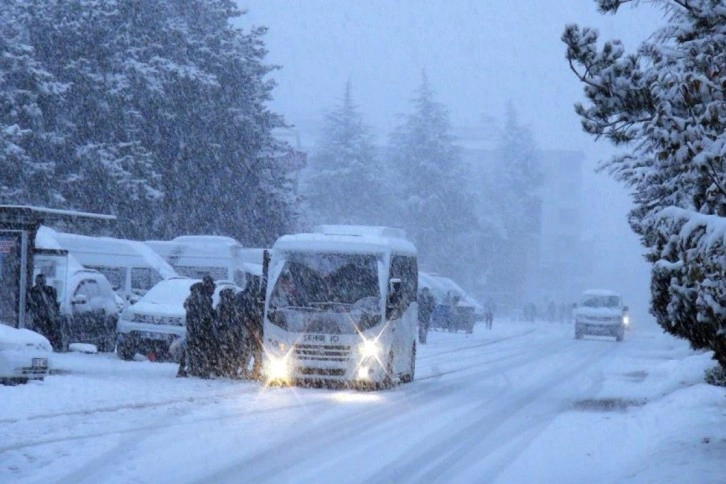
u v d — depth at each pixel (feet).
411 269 96.32
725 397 70.69
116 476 41.22
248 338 89.15
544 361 133.18
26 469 42.11
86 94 202.49
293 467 45.29
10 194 180.75
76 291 107.86
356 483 41.98
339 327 82.64
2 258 89.66
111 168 199.31
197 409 65.10
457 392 86.58
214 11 249.55
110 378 81.30
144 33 221.46
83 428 54.34
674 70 49.70
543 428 62.59
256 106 246.47
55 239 120.06
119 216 204.64
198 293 87.56
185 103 221.66
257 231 248.32
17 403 62.28
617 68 52.95
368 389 85.81
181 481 40.91
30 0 202.59
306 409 68.44
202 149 228.84
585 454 52.01
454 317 224.74
